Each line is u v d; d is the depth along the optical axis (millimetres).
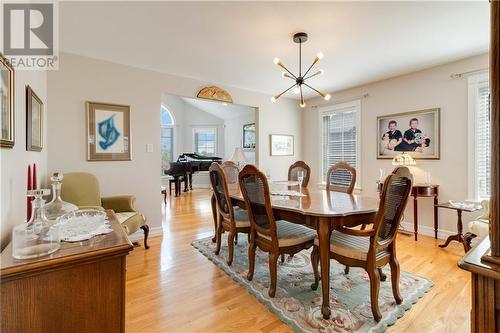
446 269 2422
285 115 5125
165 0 1952
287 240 1998
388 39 2615
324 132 5012
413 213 3650
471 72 3092
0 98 1154
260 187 2023
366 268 1687
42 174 2424
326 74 3705
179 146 8836
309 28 2393
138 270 2436
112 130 3215
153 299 1938
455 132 3252
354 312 1765
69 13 2117
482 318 690
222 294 2010
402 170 1742
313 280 2219
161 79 3596
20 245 979
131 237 3312
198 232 3691
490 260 682
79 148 3002
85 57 3027
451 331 1568
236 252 2889
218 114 8867
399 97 3799
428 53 2979
